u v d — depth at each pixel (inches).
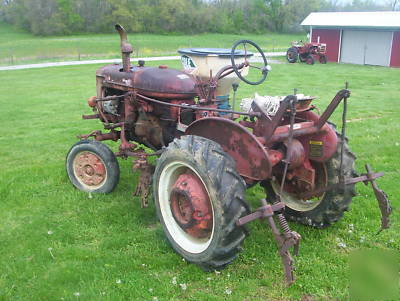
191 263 132.5
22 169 217.5
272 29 2298.2
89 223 160.4
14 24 2132.1
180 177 133.8
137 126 183.9
